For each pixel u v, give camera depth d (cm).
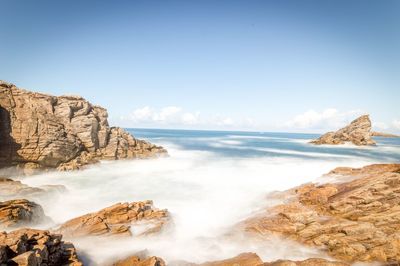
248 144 10238
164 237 1875
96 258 1552
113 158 4481
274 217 2023
